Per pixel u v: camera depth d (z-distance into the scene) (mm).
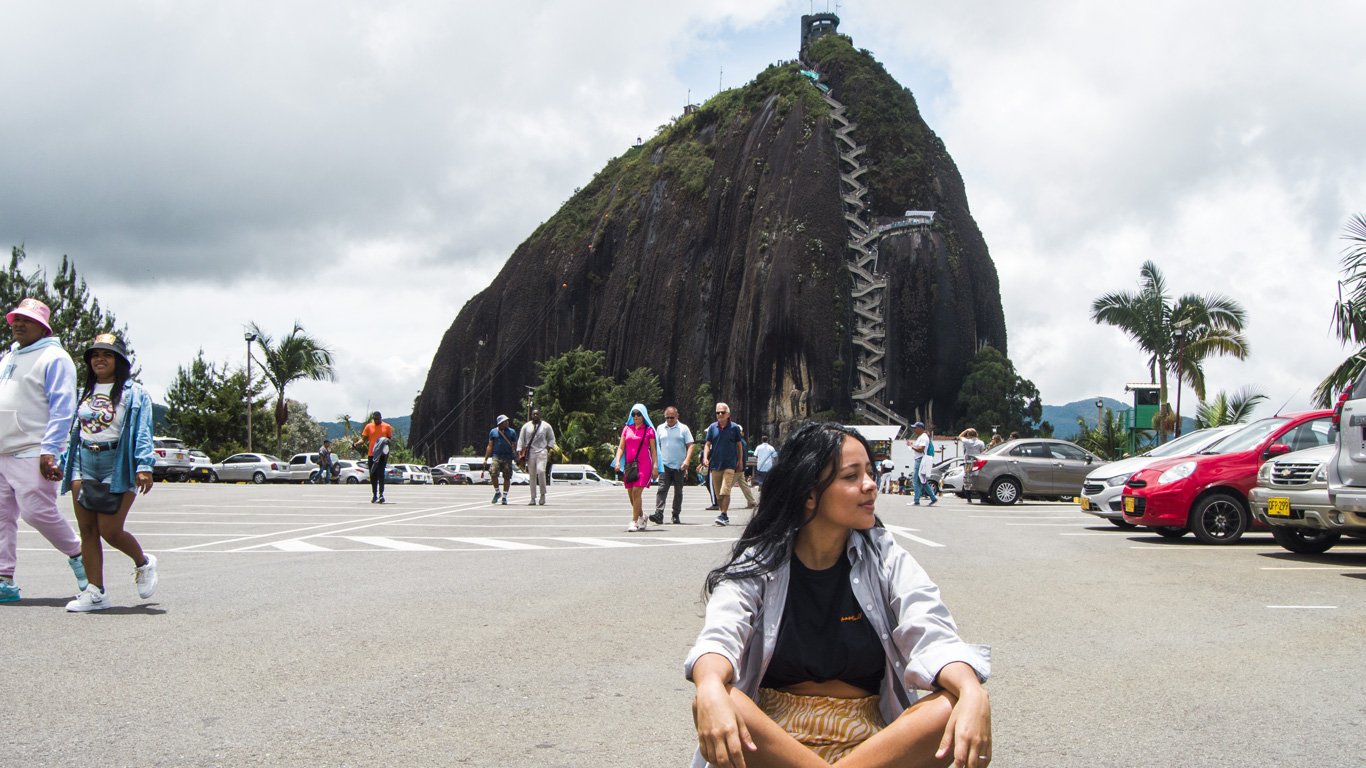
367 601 8289
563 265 193375
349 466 67750
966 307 144250
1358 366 22844
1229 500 13609
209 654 6227
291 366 67500
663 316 170750
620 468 15914
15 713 4879
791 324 141625
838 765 2471
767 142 162875
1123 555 12273
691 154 182250
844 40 173000
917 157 154750
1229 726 4867
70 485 7664
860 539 2877
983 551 12664
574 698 5312
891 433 81688
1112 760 4355
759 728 2430
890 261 144625
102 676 5637
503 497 23078
